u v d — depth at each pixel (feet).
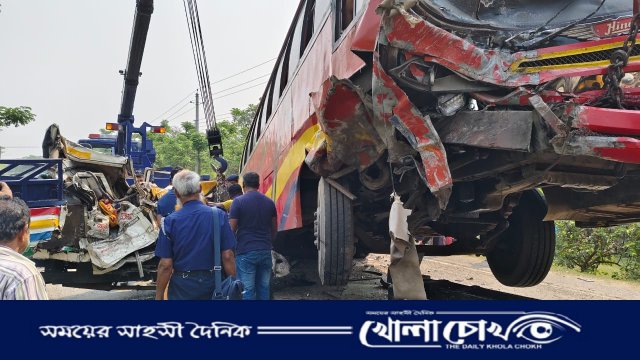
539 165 12.42
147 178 36.45
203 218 12.62
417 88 11.75
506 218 17.76
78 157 27.43
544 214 19.39
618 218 17.20
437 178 11.53
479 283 28.35
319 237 16.39
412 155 12.66
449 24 12.03
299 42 23.71
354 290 25.61
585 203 15.78
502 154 12.60
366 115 13.78
